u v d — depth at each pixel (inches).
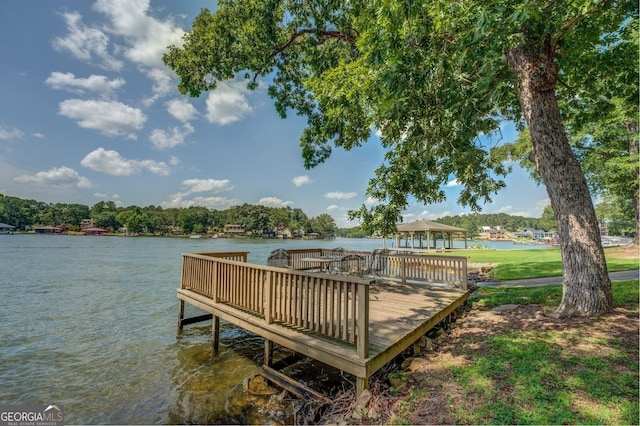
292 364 179.5
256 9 268.7
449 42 142.9
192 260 262.2
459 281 266.8
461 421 88.7
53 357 206.5
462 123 181.3
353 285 126.4
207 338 244.7
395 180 197.6
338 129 321.1
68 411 140.9
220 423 128.6
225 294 209.3
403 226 1013.8
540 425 81.3
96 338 246.2
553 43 167.0
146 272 663.8
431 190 225.1
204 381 168.4
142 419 133.6
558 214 176.9
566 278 173.8
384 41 125.7
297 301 154.5
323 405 129.3
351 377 155.4
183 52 292.7
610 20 172.6
